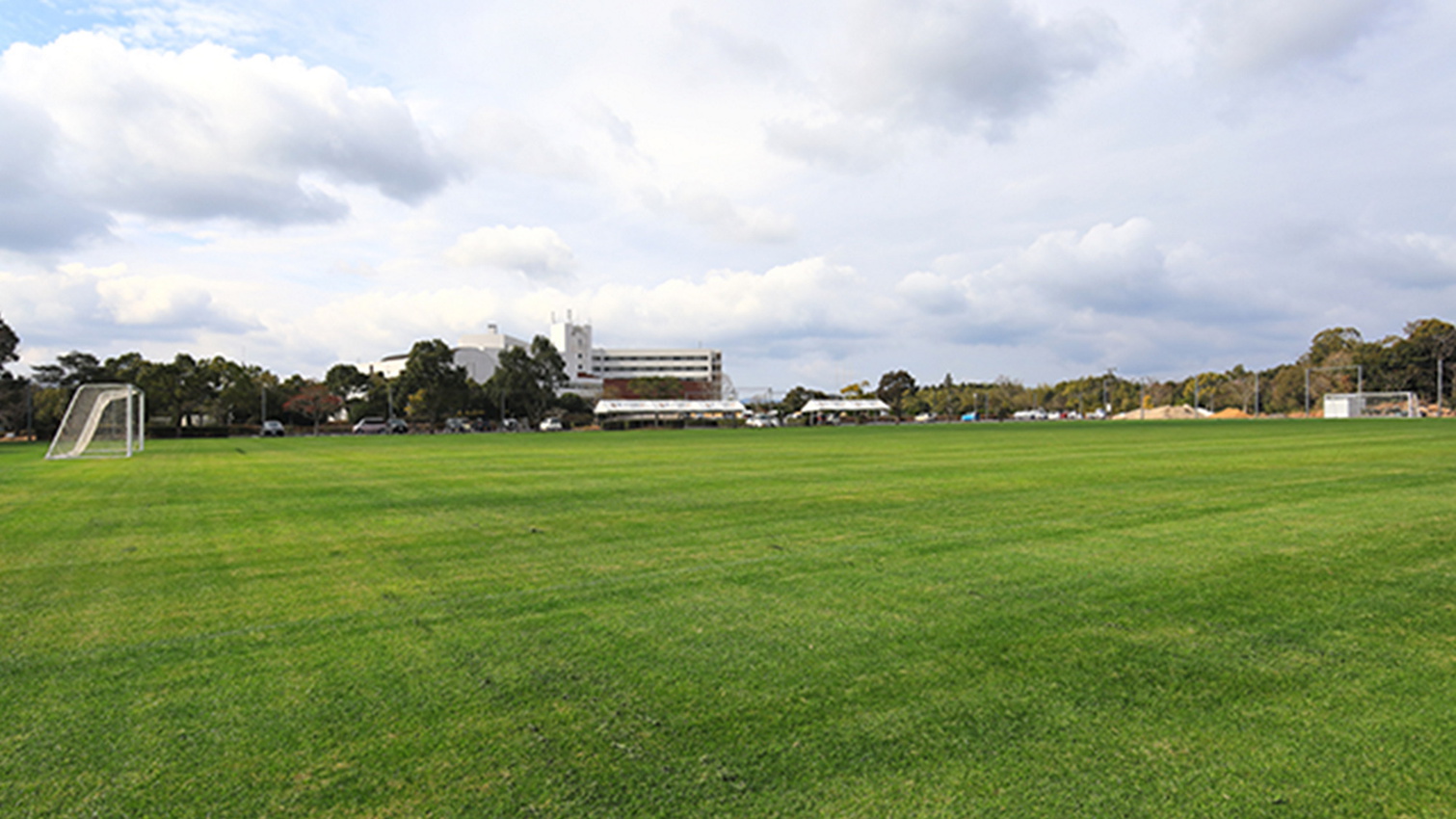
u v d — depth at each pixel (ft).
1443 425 136.26
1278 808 8.80
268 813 8.93
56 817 8.93
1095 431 141.69
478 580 20.90
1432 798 9.02
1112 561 22.36
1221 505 33.50
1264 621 16.21
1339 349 344.90
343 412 312.09
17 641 15.72
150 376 211.00
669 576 21.07
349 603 18.54
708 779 9.62
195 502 39.86
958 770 9.79
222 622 16.96
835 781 9.52
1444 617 16.35
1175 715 11.42
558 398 337.31
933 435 135.95
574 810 8.89
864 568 21.86
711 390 465.06
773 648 14.69
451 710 11.89
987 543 25.30
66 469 67.00
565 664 13.97
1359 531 26.68
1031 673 13.24
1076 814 8.69
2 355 191.21
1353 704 11.76
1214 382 421.59
